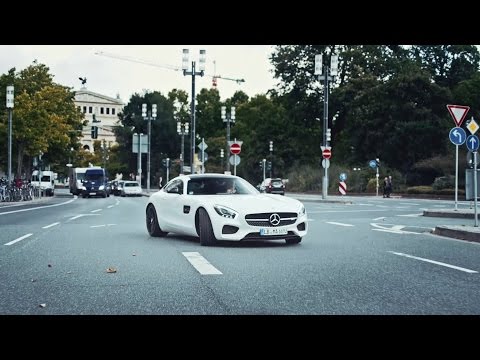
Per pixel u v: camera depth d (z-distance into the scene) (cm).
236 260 1057
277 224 1232
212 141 10088
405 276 896
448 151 5975
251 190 1393
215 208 1246
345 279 864
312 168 7369
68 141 5866
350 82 6912
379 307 685
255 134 8506
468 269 976
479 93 7206
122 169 10831
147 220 1514
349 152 7350
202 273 910
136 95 11025
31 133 4869
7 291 774
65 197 6138
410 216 2448
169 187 1473
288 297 736
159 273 912
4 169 6019
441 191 5062
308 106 7362
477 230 1532
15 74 5309
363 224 1989
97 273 913
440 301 718
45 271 935
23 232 1623
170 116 10800
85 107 14775
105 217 2309
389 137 6444
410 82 6450
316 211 2827
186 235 1493
